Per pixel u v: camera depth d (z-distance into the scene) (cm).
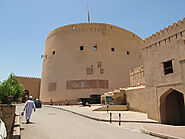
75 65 3694
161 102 1221
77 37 3900
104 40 3897
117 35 4094
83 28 3953
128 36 4278
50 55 4141
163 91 1195
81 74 3612
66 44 3928
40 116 1345
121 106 2000
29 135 678
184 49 1026
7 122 590
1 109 561
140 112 1761
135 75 2484
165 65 1248
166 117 1207
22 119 1145
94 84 3531
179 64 1098
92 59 3709
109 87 3594
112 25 4106
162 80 1217
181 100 1306
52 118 1238
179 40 1068
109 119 1198
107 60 3769
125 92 2117
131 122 1172
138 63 4241
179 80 1080
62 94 3597
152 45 1358
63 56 3862
